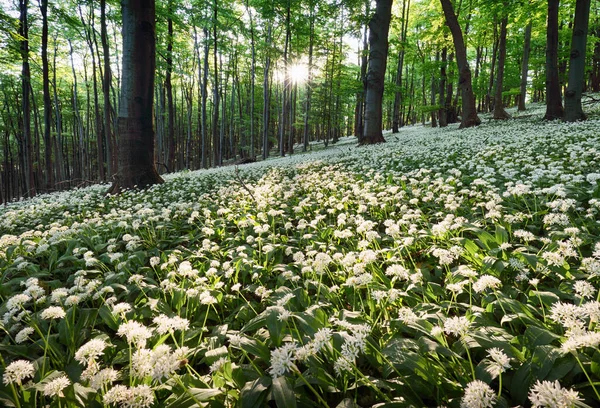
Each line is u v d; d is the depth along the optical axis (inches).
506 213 172.4
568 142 340.5
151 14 406.0
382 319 100.0
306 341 84.9
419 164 341.7
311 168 449.1
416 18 1332.4
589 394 63.4
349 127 2427.4
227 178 464.4
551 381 62.6
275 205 267.7
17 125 1409.9
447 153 383.2
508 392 67.6
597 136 335.9
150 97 420.5
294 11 1176.8
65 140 1771.7
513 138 424.2
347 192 259.9
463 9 1058.7
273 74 1552.7
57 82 1535.4
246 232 205.3
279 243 184.1
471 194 201.5
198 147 2241.6
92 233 223.9
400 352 73.6
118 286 129.2
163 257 164.4
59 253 197.3
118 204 350.9
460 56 778.2
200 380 76.3
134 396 60.6
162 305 119.0
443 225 140.9
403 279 125.5
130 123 412.8
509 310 92.7
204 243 170.1
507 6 779.4
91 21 1003.9
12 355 99.2
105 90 725.9
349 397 73.6
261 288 115.6
